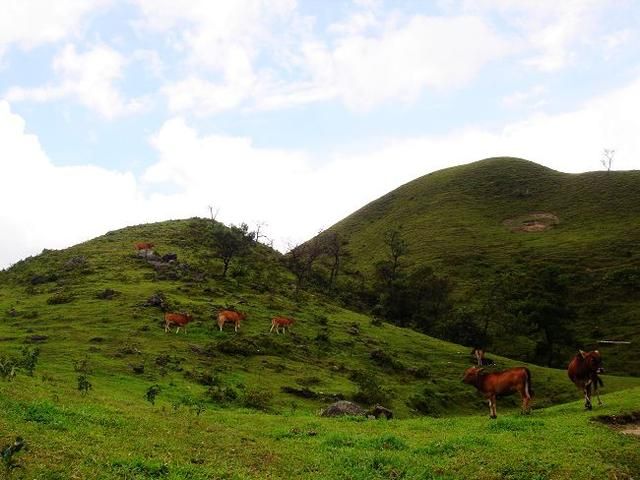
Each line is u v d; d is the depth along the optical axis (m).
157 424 16.12
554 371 55.69
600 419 20.72
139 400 23.33
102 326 40.12
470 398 44.31
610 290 89.88
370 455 15.57
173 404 22.42
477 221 134.25
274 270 81.44
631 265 96.12
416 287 82.75
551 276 88.69
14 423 12.88
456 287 98.19
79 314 43.06
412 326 75.31
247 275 68.62
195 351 37.31
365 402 34.47
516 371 22.11
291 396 32.09
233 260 75.38
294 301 62.62
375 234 141.88
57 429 13.22
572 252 106.56
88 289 51.66
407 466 14.89
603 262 100.12
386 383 42.00
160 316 44.09
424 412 38.62
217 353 38.03
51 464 10.54
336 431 19.47
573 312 74.12
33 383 20.84
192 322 44.09
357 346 49.62
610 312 84.12
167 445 13.93
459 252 115.31
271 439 17.19
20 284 59.75
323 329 52.28
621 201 128.00
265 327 47.75
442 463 15.26
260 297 58.34
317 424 21.06
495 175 161.88
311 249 97.38
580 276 96.00
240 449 14.98
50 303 47.31
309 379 36.50
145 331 39.91
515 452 15.67
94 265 62.62
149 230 87.06
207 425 17.55
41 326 39.47
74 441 12.38
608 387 51.22
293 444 16.73
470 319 72.12
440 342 60.50
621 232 111.75
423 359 52.34
